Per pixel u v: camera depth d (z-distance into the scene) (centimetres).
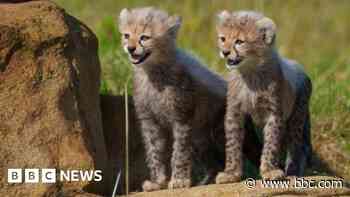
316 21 2520
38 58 1159
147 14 1274
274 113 1258
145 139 1320
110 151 1339
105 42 1748
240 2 2270
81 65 1204
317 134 1579
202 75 1331
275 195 1109
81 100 1186
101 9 2238
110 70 1580
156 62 1277
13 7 1196
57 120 1135
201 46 2058
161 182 1299
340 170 1494
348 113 1623
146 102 1300
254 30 1235
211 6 2273
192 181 1361
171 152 1370
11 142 1113
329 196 1132
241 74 1260
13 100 1133
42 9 1197
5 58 1145
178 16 1290
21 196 1094
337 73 2003
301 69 1386
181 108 1289
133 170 1336
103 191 1193
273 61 1253
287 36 2288
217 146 1366
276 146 1257
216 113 1348
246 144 1366
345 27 2550
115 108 1360
